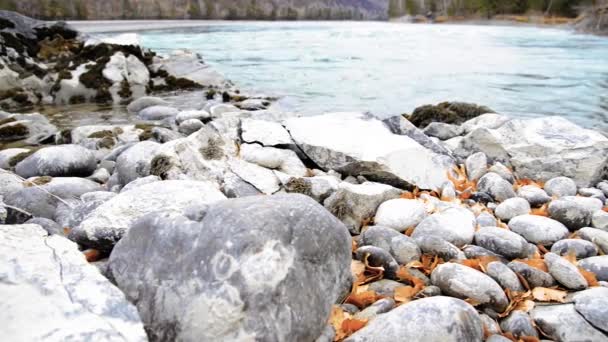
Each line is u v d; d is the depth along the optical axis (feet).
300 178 13.12
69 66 35.42
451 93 35.76
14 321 6.18
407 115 26.61
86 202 11.43
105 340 6.07
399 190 13.01
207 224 7.60
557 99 33.60
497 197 14.24
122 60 36.24
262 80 42.93
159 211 8.33
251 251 7.00
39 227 8.65
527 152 17.03
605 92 36.22
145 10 226.79
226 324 6.56
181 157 13.75
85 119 27.63
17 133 22.24
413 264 10.00
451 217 11.40
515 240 10.39
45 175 15.51
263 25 174.19
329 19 367.66
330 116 17.90
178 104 32.42
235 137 15.35
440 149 18.10
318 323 7.44
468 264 9.80
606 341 7.61
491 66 50.88
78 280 7.12
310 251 7.64
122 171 14.89
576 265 9.94
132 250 7.90
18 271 7.04
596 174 16.14
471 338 7.17
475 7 225.35
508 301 8.72
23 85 32.68
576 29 120.98
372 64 53.11
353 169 14.62
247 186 12.92
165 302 7.00
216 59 58.23
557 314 8.14
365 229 11.66
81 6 191.93
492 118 22.12
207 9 257.34
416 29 141.08
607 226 11.76
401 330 7.12
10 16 41.22
